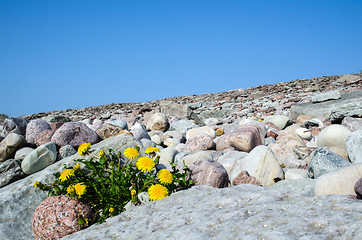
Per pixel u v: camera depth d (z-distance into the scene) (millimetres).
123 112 17984
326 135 5852
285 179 4387
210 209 2363
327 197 2107
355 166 2943
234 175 4625
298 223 1810
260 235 1771
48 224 3109
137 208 2812
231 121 11305
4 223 3562
